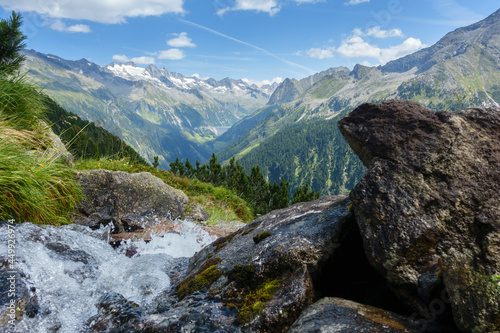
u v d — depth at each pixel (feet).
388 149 8.27
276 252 8.54
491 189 6.83
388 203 7.29
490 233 6.02
